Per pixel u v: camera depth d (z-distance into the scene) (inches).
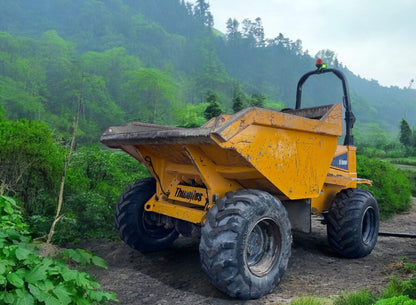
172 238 193.5
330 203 197.6
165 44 7834.6
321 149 159.8
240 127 124.8
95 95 3868.1
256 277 130.0
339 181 188.9
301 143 149.2
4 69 4156.0
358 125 6328.7
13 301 82.7
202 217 145.3
